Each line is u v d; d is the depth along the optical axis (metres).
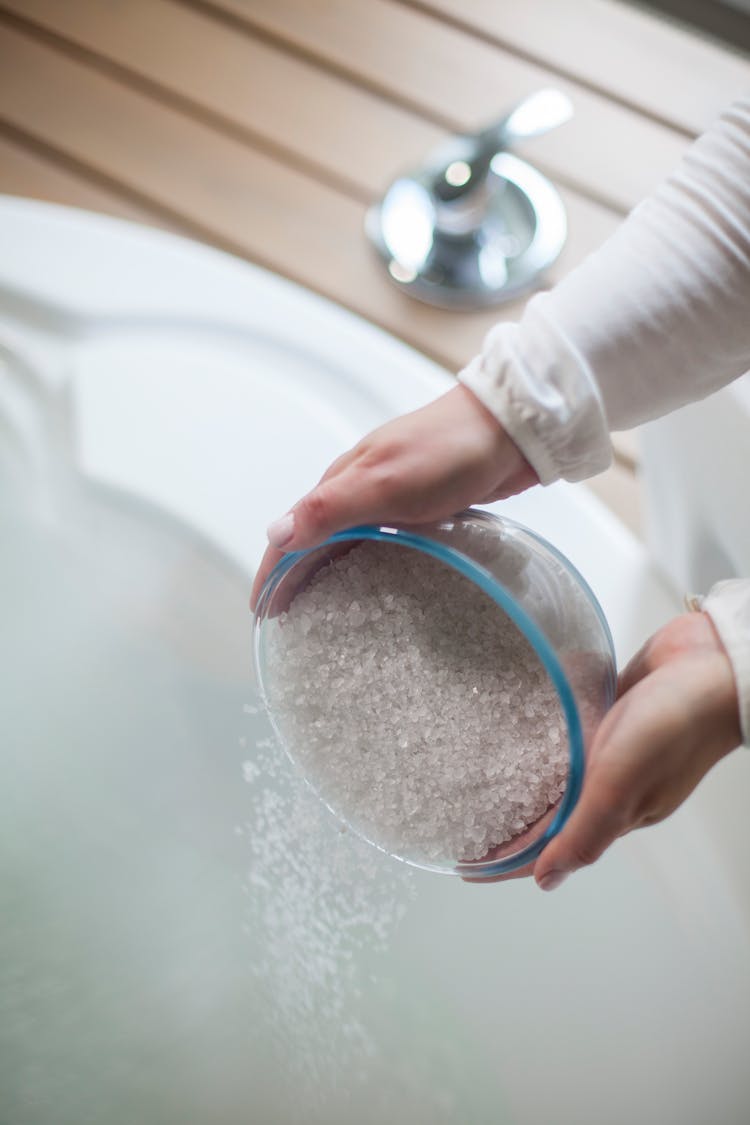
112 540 1.01
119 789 1.05
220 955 0.99
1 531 1.06
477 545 0.70
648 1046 0.86
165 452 0.98
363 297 1.23
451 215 1.21
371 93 1.33
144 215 1.26
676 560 1.01
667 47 1.38
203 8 1.36
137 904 1.02
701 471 0.89
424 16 1.37
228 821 1.02
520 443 0.74
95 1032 1.00
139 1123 0.96
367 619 0.73
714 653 0.69
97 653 1.06
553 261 1.24
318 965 0.96
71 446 1.00
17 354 1.01
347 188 1.29
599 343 0.74
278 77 1.33
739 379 0.83
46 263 1.01
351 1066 0.94
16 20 1.33
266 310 1.00
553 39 1.37
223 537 0.97
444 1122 0.91
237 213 1.26
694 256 0.74
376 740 0.73
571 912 0.91
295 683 0.74
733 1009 0.85
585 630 0.70
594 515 0.95
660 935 0.88
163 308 1.00
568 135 1.31
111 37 1.33
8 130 1.29
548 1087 0.89
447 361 1.21
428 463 0.72
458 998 0.93
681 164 0.77
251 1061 0.96
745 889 0.86
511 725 0.71
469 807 0.71
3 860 1.05
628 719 0.68
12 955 1.02
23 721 1.07
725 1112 0.83
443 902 0.93
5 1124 0.97
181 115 1.30
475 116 1.33
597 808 0.67
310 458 0.97
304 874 0.90
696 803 0.88
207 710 1.03
